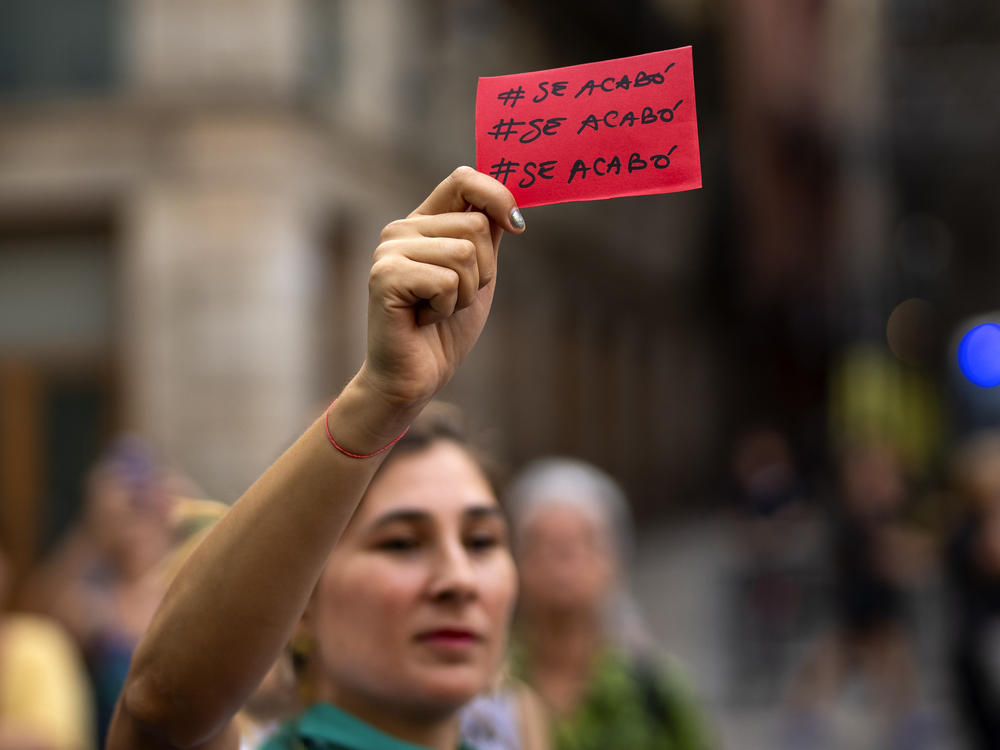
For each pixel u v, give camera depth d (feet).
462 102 44.01
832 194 97.81
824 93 98.17
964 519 15.57
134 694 3.74
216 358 30.83
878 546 23.65
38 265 32.40
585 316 60.85
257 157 30.76
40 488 31.71
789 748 22.70
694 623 36.65
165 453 30.76
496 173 3.87
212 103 30.86
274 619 3.62
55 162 31.86
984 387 45.39
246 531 3.62
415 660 4.64
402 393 3.57
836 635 24.08
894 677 23.38
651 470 73.31
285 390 31.04
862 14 66.85
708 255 86.02
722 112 84.99
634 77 3.83
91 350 31.89
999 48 63.46
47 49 32.53
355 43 36.42
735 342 98.12
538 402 52.54
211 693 3.65
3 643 9.58
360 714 4.72
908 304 72.49
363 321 35.29
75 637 11.13
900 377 60.18
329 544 3.66
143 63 31.68
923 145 67.00
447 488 4.88
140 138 31.32
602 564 10.04
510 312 50.06
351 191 35.09
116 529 11.43
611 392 65.57
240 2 31.14
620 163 3.78
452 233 3.61
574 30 56.29
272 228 30.91
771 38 90.84
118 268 31.81
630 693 9.66
